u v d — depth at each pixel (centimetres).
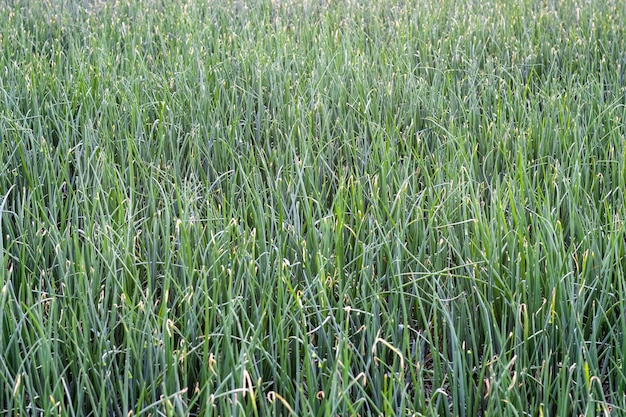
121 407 181
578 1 569
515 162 295
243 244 217
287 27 524
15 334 181
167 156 322
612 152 291
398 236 212
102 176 276
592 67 417
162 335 185
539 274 206
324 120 324
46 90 374
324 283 198
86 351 177
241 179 284
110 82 382
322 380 177
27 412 168
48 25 512
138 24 507
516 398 169
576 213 239
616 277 208
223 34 491
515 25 512
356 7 560
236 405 159
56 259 226
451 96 362
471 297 210
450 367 185
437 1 581
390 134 323
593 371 175
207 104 351
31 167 294
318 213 252
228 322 178
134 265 213
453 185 259
